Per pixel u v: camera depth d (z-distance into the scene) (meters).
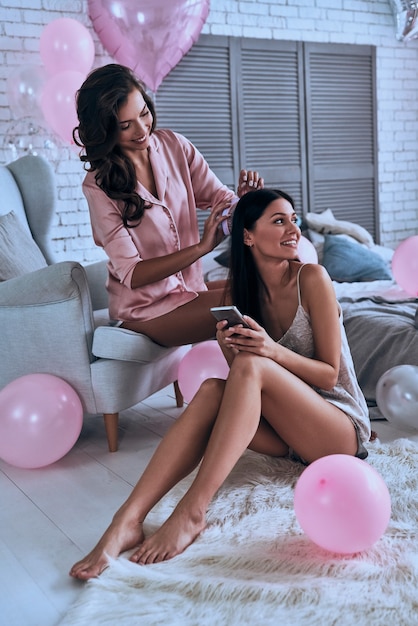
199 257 2.54
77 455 2.67
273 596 1.53
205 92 5.12
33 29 4.54
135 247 2.62
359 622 1.43
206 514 1.94
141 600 1.56
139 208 2.57
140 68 4.34
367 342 3.14
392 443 2.41
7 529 2.07
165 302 2.69
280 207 2.04
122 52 4.30
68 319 2.62
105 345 2.61
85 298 2.66
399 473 2.17
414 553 1.69
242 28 5.19
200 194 2.87
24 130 4.35
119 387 2.65
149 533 1.88
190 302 2.66
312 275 2.06
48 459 2.44
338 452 2.04
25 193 3.67
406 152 6.04
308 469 1.72
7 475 2.50
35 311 2.64
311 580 1.59
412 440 2.59
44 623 1.56
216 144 5.21
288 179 5.52
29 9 4.52
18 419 2.37
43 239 3.65
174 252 2.60
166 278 2.70
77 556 1.87
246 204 2.08
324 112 5.61
